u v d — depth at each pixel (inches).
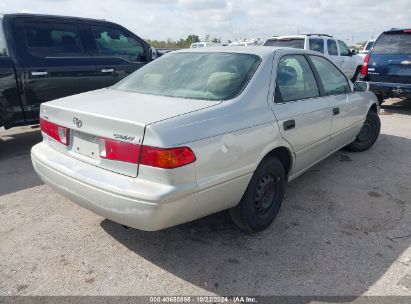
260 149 113.7
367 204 147.9
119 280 102.3
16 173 177.6
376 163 195.3
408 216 138.3
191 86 120.2
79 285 100.3
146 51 260.5
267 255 113.7
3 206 143.3
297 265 108.9
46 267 107.3
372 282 101.7
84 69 222.2
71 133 110.3
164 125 91.7
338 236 124.3
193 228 128.1
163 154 88.5
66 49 217.5
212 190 99.6
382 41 312.3
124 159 94.6
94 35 231.0
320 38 426.6
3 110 194.2
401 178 175.2
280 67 132.0
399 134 255.6
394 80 306.2
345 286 100.1
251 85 117.3
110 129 96.7
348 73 480.7
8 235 123.3
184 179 92.0
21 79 197.2
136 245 118.4
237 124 106.1
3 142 230.8
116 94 125.8
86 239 121.4
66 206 143.7
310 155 149.1
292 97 134.6
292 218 136.0
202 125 97.7
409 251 115.9
